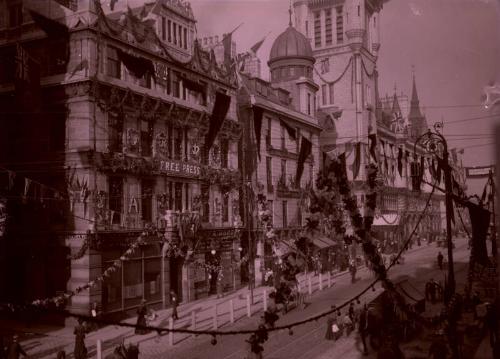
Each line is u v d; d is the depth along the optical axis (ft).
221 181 123.44
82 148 89.04
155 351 70.95
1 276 94.43
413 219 160.56
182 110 112.06
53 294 90.22
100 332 84.38
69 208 89.92
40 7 94.48
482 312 66.39
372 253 52.54
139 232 96.07
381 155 155.22
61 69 92.89
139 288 97.19
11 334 82.23
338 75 203.82
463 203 62.95
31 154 93.86
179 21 120.67
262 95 151.23
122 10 117.91
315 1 214.48
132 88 98.94
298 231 146.82
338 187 50.72
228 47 141.69
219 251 122.42
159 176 104.73
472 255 62.39
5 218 88.94
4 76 97.91
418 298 80.02
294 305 98.43
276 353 66.64
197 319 90.89
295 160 159.84
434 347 55.83
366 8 210.38
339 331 74.28
